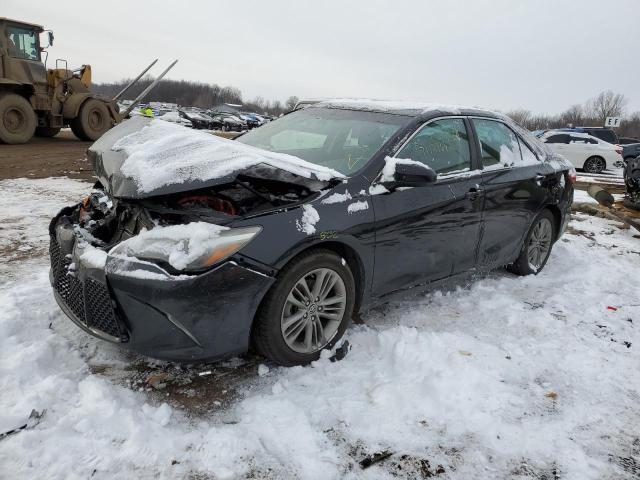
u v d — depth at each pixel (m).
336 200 2.96
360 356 3.09
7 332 2.97
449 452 2.33
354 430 2.43
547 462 2.31
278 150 3.92
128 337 2.58
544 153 4.93
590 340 3.51
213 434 2.30
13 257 4.39
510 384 2.90
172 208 2.69
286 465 2.18
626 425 2.62
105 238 2.99
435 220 3.52
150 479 2.05
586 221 7.77
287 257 2.68
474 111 4.21
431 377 2.82
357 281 3.21
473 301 4.06
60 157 11.58
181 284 2.43
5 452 2.11
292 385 2.75
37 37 13.99
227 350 2.66
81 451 2.15
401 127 3.57
